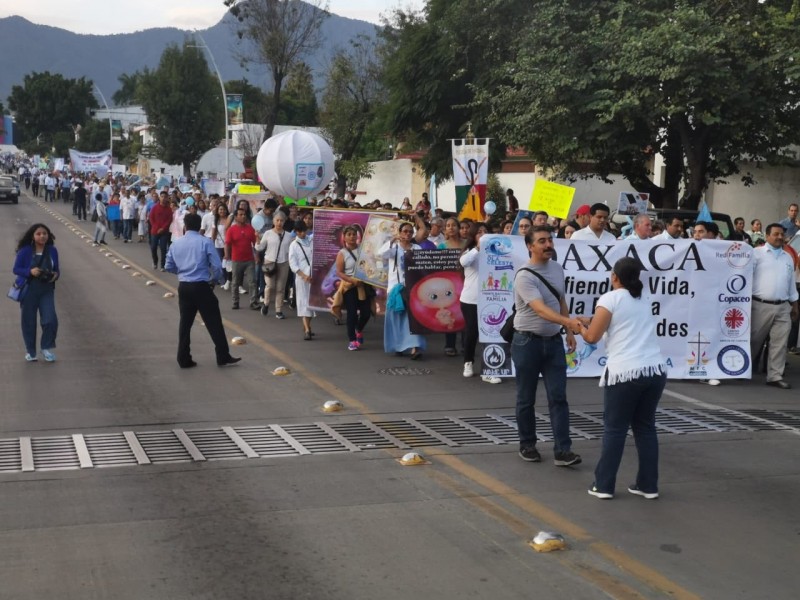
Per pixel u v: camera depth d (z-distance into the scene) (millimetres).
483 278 10891
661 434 8734
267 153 21188
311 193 21344
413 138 29641
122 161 90750
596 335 6656
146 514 6191
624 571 5324
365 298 13117
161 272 23547
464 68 24234
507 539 5816
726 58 16734
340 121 44344
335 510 6320
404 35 29219
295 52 45594
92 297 18453
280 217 15984
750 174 23141
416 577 5184
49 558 5414
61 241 32844
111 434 8289
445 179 28234
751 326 11453
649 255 11219
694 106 16938
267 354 12484
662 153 21438
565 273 11125
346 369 11578
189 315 11430
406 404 9672
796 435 8773
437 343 13820
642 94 16766
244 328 14797
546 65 18641
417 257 12102
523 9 22312
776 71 16672
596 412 9570
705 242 11266
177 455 7676
